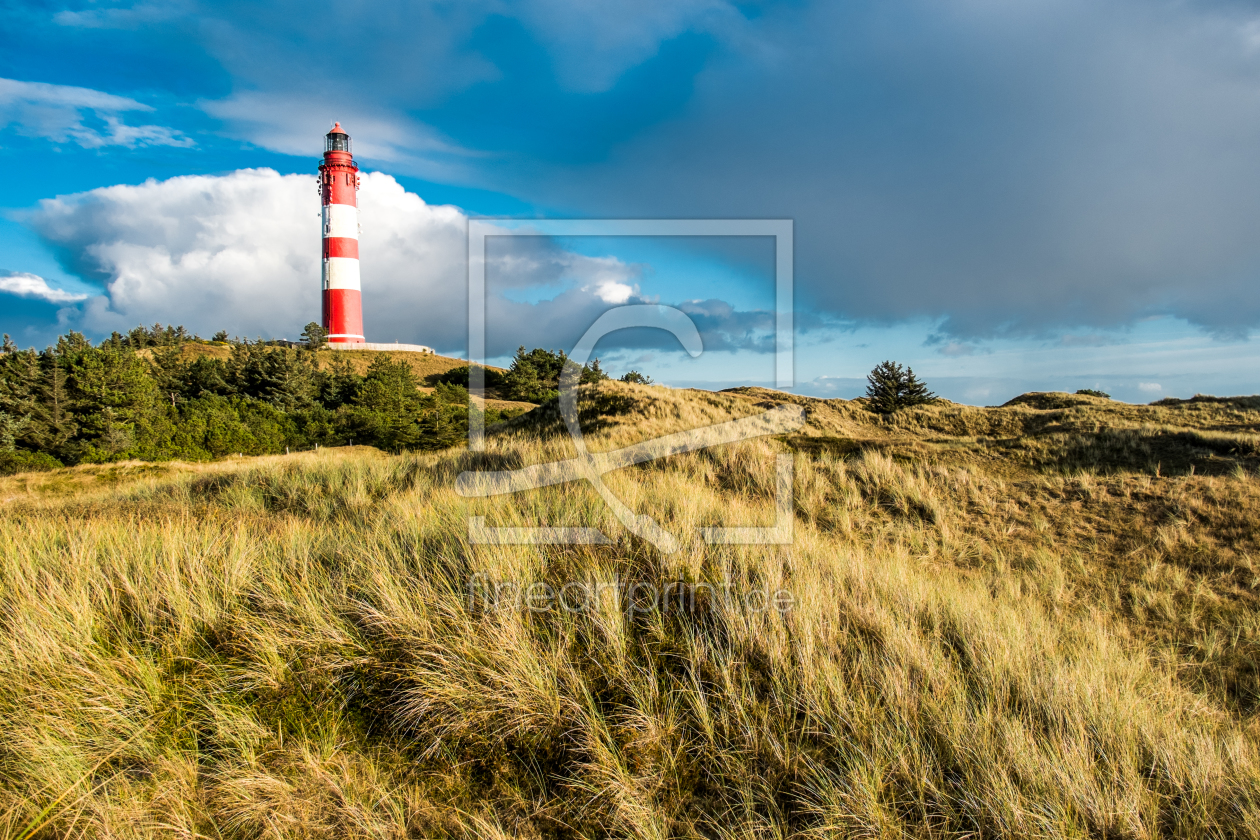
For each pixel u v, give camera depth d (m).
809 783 2.52
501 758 2.69
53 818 2.29
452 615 3.42
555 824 2.42
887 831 2.30
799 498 8.51
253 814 2.35
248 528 5.42
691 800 2.53
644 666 3.18
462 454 9.62
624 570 4.07
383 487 8.18
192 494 8.42
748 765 2.64
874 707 2.91
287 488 8.11
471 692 2.93
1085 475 9.19
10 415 34.62
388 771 2.63
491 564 3.84
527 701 2.88
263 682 3.02
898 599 4.28
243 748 2.63
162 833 2.27
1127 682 3.76
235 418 39.16
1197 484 8.28
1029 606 5.35
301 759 2.64
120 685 2.90
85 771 2.48
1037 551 6.97
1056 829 2.30
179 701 2.89
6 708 2.75
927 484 8.93
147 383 38.62
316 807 2.39
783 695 2.99
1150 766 2.82
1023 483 9.14
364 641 3.30
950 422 23.92
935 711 2.88
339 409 44.31
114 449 33.25
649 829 2.31
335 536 5.05
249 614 3.50
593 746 2.66
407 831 2.32
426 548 4.41
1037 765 2.60
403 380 52.97
